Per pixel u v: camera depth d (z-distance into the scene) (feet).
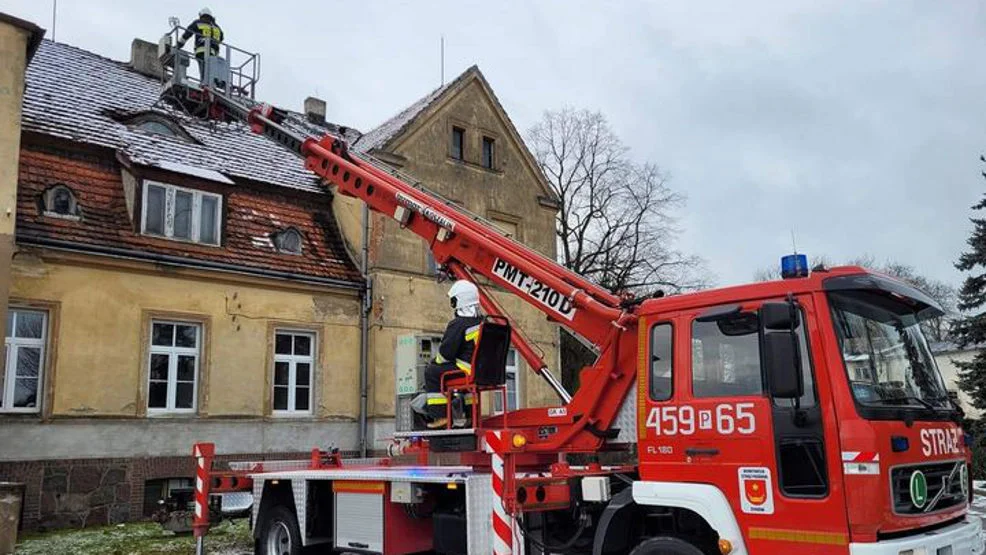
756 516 18.99
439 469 26.94
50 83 60.03
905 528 18.04
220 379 55.26
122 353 50.90
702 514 19.83
